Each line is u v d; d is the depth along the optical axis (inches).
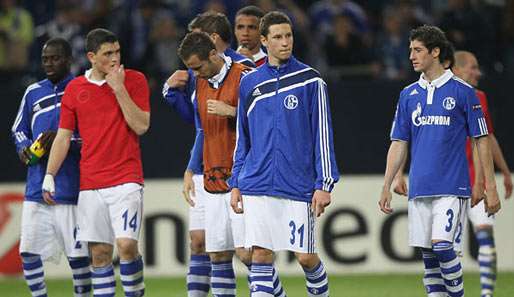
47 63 1306.6
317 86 1128.2
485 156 1210.6
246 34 1301.7
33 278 1332.4
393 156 1237.7
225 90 1202.6
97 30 1224.8
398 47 2052.2
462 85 1212.5
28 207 1315.2
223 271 1237.1
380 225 1831.9
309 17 2142.0
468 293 1561.3
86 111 1229.1
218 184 1211.9
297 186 1128.8
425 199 1219.9
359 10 2138.3
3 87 1878.7
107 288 1250.6
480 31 1947.6
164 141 1845.5
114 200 1224.2
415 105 1219.9
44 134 1289.4
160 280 1798.7
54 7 2262.6
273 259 1154.0
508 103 1811.0
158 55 2036.2
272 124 1128.2
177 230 1845.5
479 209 1421.0
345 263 1836.9
